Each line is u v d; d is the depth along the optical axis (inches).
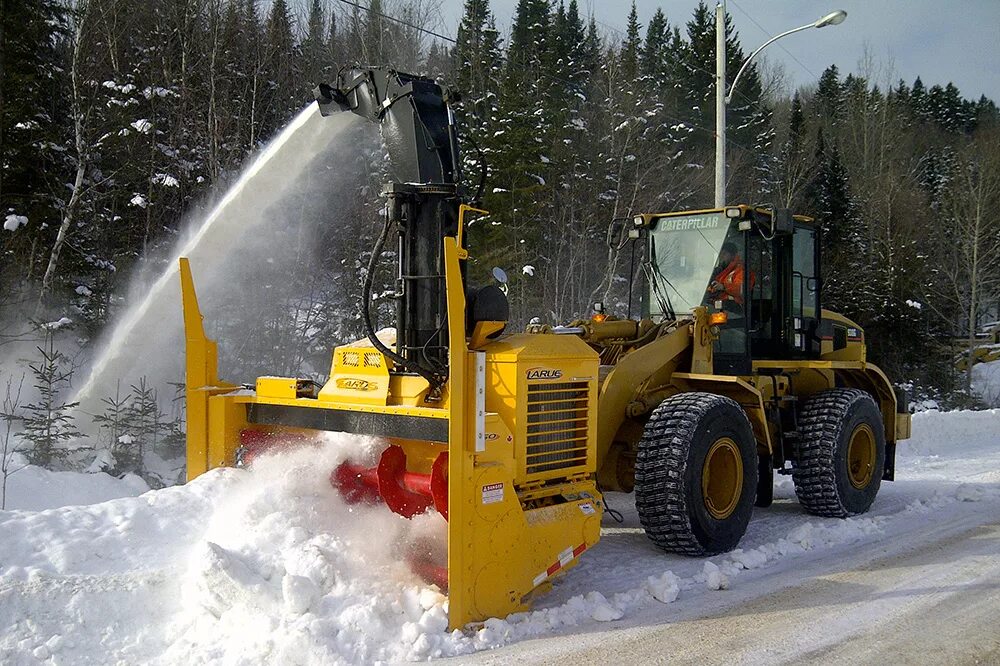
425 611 161.3
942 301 1278.3
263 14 786.8
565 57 1202.0
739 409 236.4
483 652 155.4
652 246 293.9
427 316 191.2
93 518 183.9
